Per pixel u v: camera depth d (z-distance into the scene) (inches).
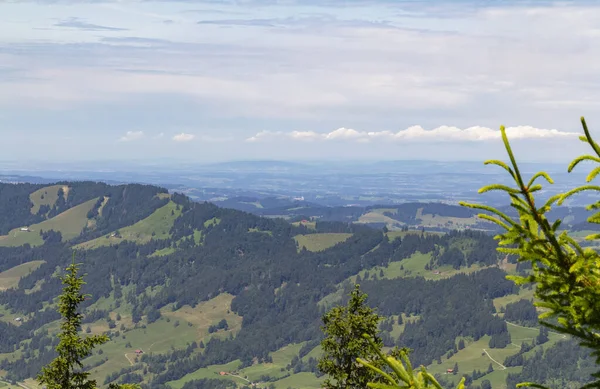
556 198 373.7
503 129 374.6
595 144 356.2
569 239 376.5
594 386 382.6
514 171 374.6
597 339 374.3
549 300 386.6
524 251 380.5
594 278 375.6
